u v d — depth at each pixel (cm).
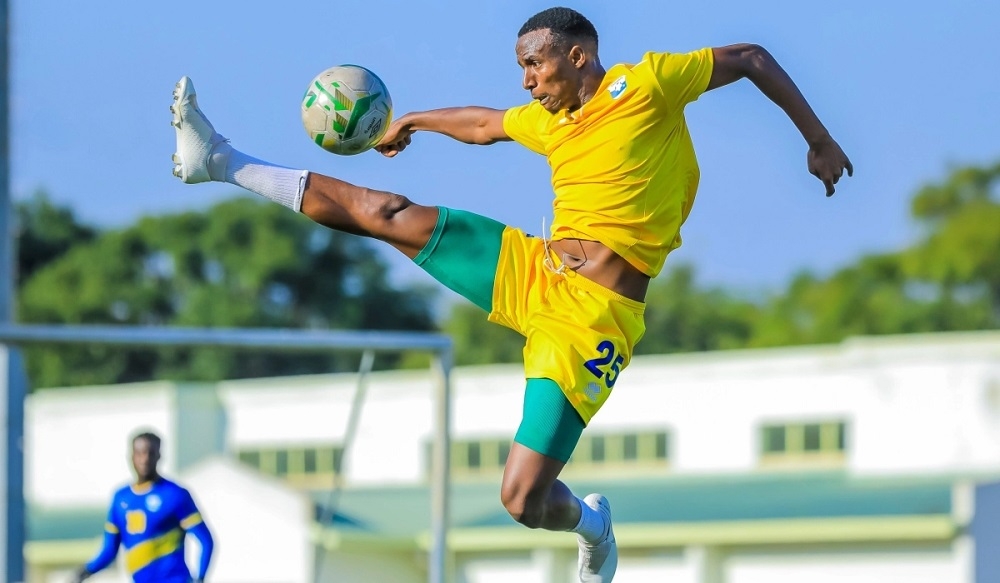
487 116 2109
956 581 5947
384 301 15675
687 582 6469
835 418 7369
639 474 7712
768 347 14462
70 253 16262
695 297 15388
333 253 15588
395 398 8150
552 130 1948
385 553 7081
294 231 15562
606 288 1905
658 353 14912
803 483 7144
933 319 14325
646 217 1897
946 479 6950
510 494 1898
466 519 7181
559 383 1888
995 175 15950
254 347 3894
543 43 1883
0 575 3834
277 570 7031
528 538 6669
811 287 15450
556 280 1922
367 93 1922
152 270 15700
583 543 2105
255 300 15388
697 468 7619
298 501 7006
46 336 3716
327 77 1930
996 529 6028
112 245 15612
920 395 7194
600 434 7881
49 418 8800
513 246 1961
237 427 8512
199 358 14450
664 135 1895
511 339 14312
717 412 7600
